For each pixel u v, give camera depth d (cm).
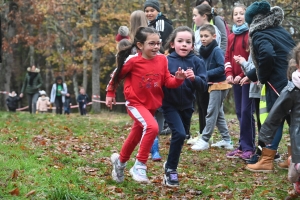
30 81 2923
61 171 911
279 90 934
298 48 761
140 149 818
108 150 1259
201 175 963
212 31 1161
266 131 804
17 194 738
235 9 1130
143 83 817
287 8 2597
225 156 1161
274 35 944
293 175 748
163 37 1173
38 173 880
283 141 1418
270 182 902
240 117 1152
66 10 4941
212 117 1206
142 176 830
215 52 1160
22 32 4684
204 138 1238
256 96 1046
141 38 806
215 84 1180
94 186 827
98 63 4588
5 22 4584
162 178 918
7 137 1362
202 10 1228
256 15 957
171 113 857
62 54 5541
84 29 5219
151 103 827
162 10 3522
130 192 815
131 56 820
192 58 880
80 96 3869
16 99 3048
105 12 4412
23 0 4447
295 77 755
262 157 994
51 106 3703
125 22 4503
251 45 968
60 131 1625
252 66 1030
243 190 844
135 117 820
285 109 781
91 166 1012
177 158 848
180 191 835
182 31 873
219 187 866
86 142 1391
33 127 1695
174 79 814
